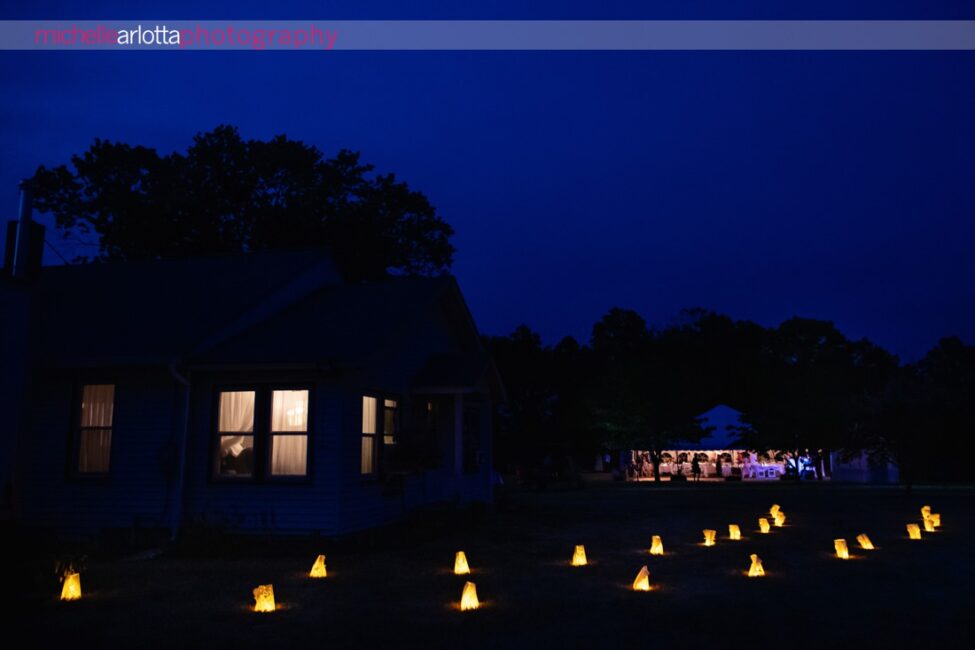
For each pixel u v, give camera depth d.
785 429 37.47
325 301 17.83
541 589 9.35
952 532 15.16
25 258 15.83
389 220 33.75
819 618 7.66
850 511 20.30
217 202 32.91
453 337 20.42
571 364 48.06
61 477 14.67
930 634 7.02
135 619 7.85
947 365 65.50
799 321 61.22
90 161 33.12
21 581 9.95
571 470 36.03
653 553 12.41
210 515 14.09
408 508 16.62
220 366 14.04
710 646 6.65
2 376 10.40
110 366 14.49
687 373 46.31
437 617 7.84
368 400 15.75
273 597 8.41
